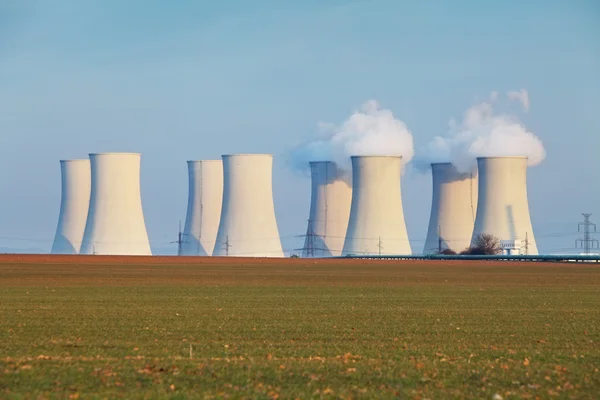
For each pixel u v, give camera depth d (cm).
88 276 9894
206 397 2830
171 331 4566
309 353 3794
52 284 8506
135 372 3244
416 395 2912
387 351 3875
